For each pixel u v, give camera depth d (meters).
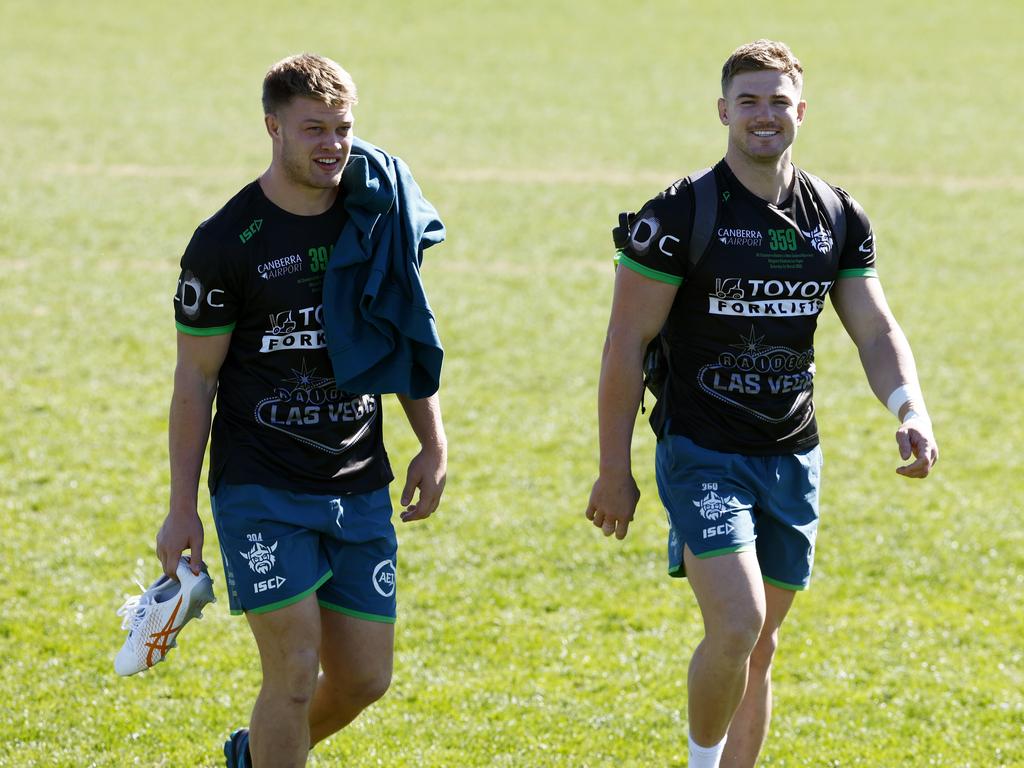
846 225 15.17
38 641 20.62
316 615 14.34
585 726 18.23
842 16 119.50
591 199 62.91
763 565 15.56
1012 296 46.91
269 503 14.28
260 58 98.88
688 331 14.94
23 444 30.41
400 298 14.52
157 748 17.34
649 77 96.06
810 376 15.31
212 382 14.60
